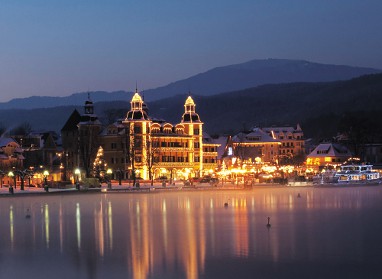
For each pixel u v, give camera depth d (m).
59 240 87.69
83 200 156.50
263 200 155.75
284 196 171.38
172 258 73.75
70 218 113.75
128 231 95.50
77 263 71.94
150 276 65.69
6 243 85.75
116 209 130.88
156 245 82.38
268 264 70.25
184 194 181.25
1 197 166.62
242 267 68.94
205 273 66.56
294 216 115.62
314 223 104.25
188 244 82.94
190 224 103.75
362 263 70.62
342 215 117.25
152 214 120.19
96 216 117.06
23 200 156.75
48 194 177.62
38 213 123.00
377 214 118.81
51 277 66.12
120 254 76.56
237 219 110.94
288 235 90.06
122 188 199.38
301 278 64.62
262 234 91.19
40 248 81.44
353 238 87.19
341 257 73.75
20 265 71.31
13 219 112.81
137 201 152.75
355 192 192.88
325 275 65.62
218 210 127.75
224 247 80.31
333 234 91.06
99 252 78.00
